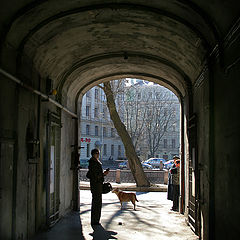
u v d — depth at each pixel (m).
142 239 7.16
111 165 46.09
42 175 7.66
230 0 4.26
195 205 7.67
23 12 5.25
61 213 9.40
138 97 45.78
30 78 6.76
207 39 5.91
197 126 7.82
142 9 6.06
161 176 20.59
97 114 57.09
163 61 9.16
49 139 7.88
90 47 8.43
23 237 6.30
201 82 7.21
